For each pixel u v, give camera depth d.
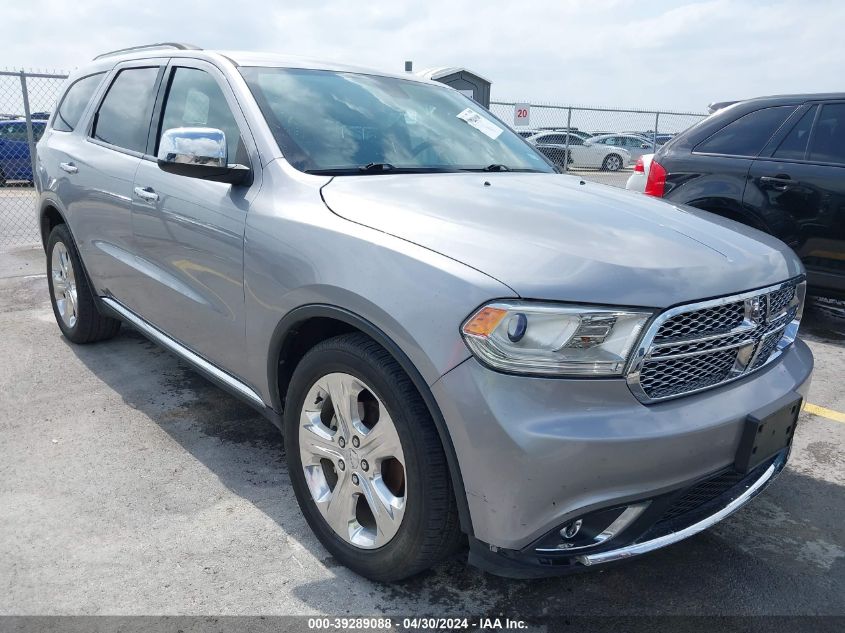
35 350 4.40
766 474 2.31
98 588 2.24
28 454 3.08
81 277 4.17
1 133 10.47
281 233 2.39
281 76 3.04
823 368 4.53
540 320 1.80
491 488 1.83
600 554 1.92
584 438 1.77
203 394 3.78
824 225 4.82
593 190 2.84
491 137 3.47
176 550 2.45
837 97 4.87
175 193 2.96
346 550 2.31
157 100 3.39
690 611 2.23
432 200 2.36
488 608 2.22
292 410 2.42
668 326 1.91
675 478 1.90
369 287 2.04
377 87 3.33
